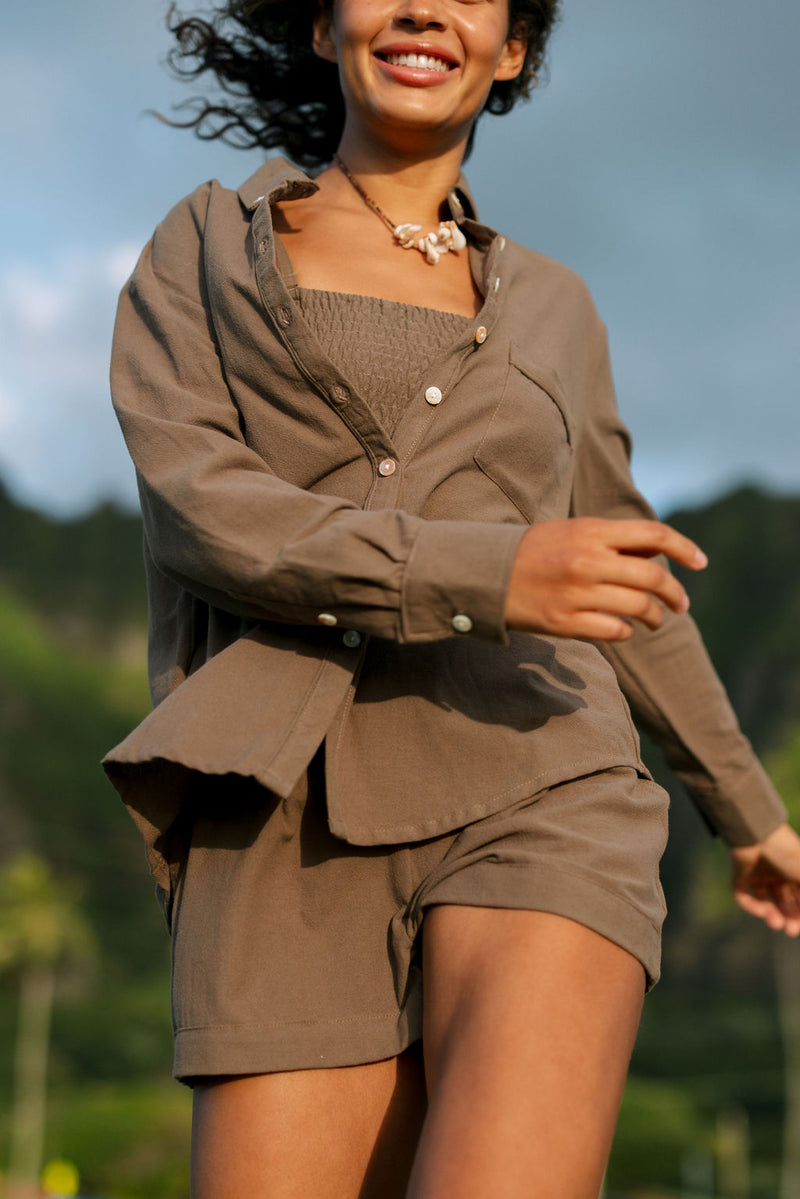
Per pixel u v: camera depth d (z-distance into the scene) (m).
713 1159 38.56
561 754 1.25
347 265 1.49
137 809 1.26
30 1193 21.31
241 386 1.36
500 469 1.37
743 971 50.09
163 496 1.24
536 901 1.12
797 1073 44.19
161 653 1.45
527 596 1.10
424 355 1.39
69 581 74.31
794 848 1.77
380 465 1.33
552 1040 1.06
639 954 1.12
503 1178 1.00
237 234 1.45
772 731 58.19
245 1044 1.21
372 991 1.24
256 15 1.82
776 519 67.62
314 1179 1.21
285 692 1.22
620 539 1.08
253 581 1.17
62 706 63.81
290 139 1.98
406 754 1.26
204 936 1.26
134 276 1.50
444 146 1.57
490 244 1.55
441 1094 1.06
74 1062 45.50
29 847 56.53
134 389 1.38
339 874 1.27
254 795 1.29
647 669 1.68
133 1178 31.92
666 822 1.28
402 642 1.14
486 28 1.52
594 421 1.67
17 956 47.16
